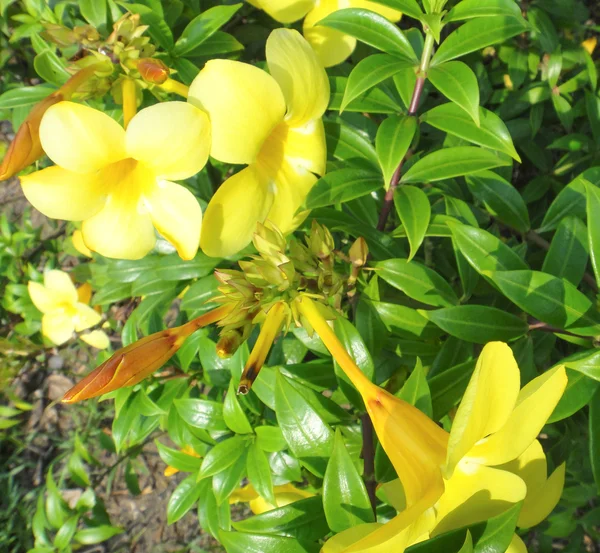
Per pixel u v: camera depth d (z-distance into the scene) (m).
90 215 0.22
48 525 0.35
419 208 0.22
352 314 0.25
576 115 0.34
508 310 0.27
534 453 0.18
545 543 0.31
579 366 0.18
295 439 0.20
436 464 0.15
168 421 0.28
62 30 0.24
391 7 0.21
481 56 0.35
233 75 0.19
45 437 0.53
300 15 0.28
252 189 0.21
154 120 0.19
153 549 0.49
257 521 0.20
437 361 0.24
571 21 0.36
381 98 0.24
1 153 0.47
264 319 0.20
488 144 0.22
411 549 0.16
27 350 0.48
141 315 0.32
